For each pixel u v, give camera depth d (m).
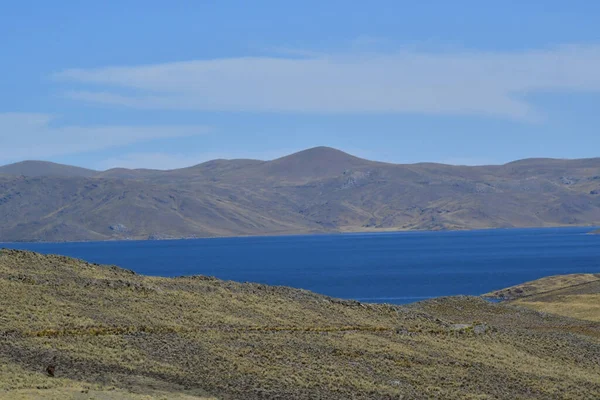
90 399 43.53
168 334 64.62
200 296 78.75
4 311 62.34
